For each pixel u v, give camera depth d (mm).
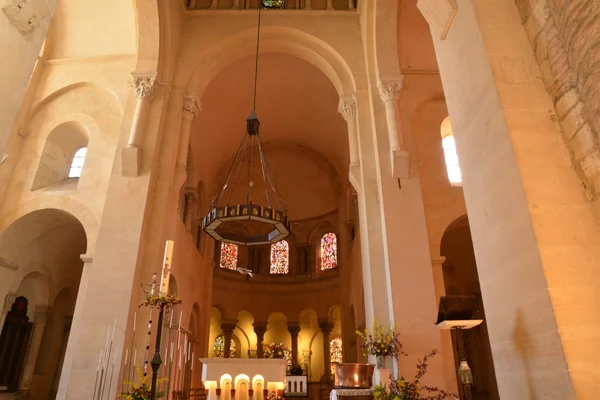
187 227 16234
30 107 13844
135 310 10375
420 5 6195
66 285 16031
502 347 4359
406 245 10383
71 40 14586
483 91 4867
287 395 12906
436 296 10750
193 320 17281
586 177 4109
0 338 13195
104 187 12633
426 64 13055
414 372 9125
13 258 13023
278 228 9922
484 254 4781
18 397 13805
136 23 12805
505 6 5125
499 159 4508
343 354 19516
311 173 23531
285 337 24031
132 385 6441
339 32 14227
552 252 3820
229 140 20656
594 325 3564
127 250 10641
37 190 12898
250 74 17250
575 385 3352
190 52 13875
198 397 16984
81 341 9711
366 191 11523
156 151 12039
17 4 4566
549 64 4590
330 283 22766
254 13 14461
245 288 23422
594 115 3791
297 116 20266
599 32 3561
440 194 11812
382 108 12234
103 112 13766
